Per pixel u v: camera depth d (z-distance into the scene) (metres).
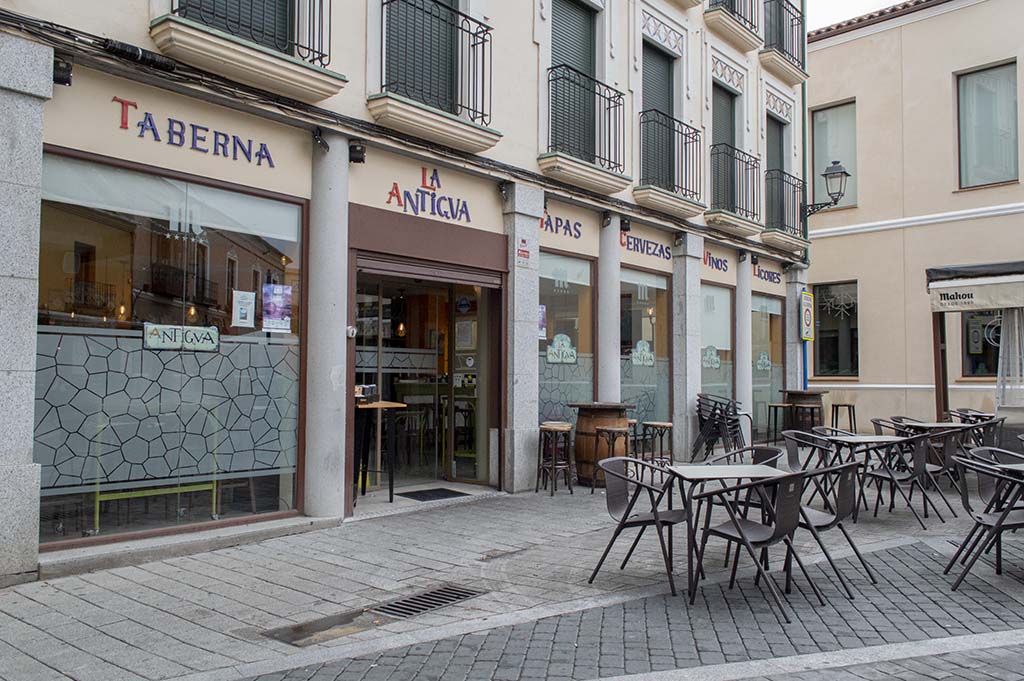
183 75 6.60
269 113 7.30
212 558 6.49
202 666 4.29
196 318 6.94
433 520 8.09
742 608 5.31
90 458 6.27
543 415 10.56
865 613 5.20
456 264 9.23
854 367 18.73
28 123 5.78
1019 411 11.91
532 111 10.22
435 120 8.44
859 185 18.67
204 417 6.98
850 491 5.84
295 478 7.64
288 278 7.64
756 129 15.34
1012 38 16.58
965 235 17.09
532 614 5.18
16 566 5.61
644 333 12.50
